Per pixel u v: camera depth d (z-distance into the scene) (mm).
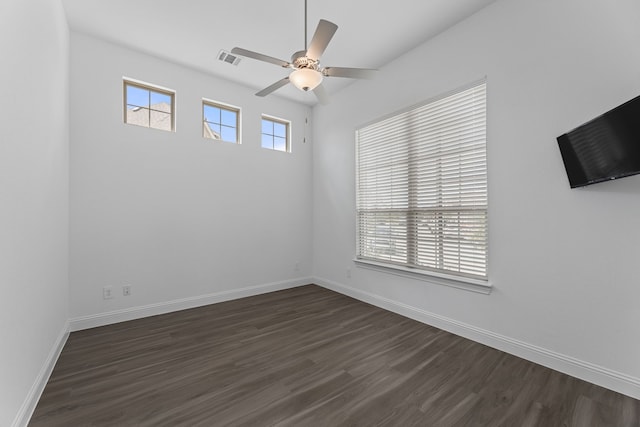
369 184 3711
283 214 4383
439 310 2873
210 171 3678
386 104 3408
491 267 2447
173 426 1547
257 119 4102
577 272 1976
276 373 2070
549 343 2109
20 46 1515
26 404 1566
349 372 2082
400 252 3303
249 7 2484
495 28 2391
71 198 2773
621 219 1796
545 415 1624
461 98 2686
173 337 2670
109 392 1841
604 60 1838
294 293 4152
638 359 1740
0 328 1272
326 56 3221
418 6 2457
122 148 3062
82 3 2439
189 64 3418
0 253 1277
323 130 4449
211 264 3682
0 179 1280
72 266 2779
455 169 2740
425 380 1977
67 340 2590
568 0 1986
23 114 1558
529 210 2205
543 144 2121
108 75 2984
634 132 1478
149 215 3230
